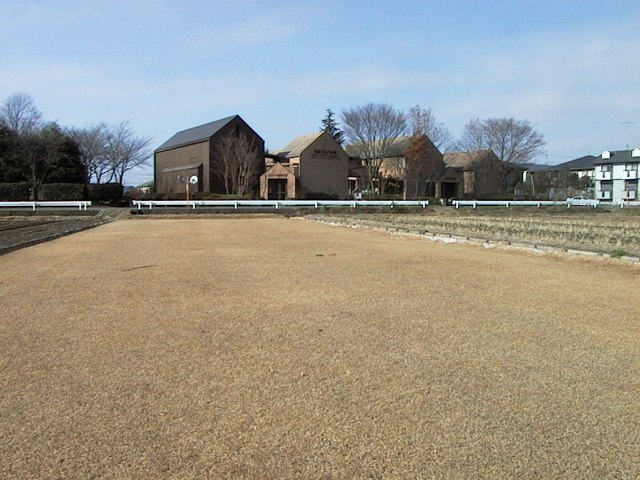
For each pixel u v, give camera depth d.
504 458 2.77
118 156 54.41
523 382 3.83
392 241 15.10
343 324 5.51
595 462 2.73
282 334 5.15
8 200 40.78
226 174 47.84
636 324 5.44
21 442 2.98
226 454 2.83
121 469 2.68
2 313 6.12
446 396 3.58
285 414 3.31
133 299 6.86
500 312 6.00
